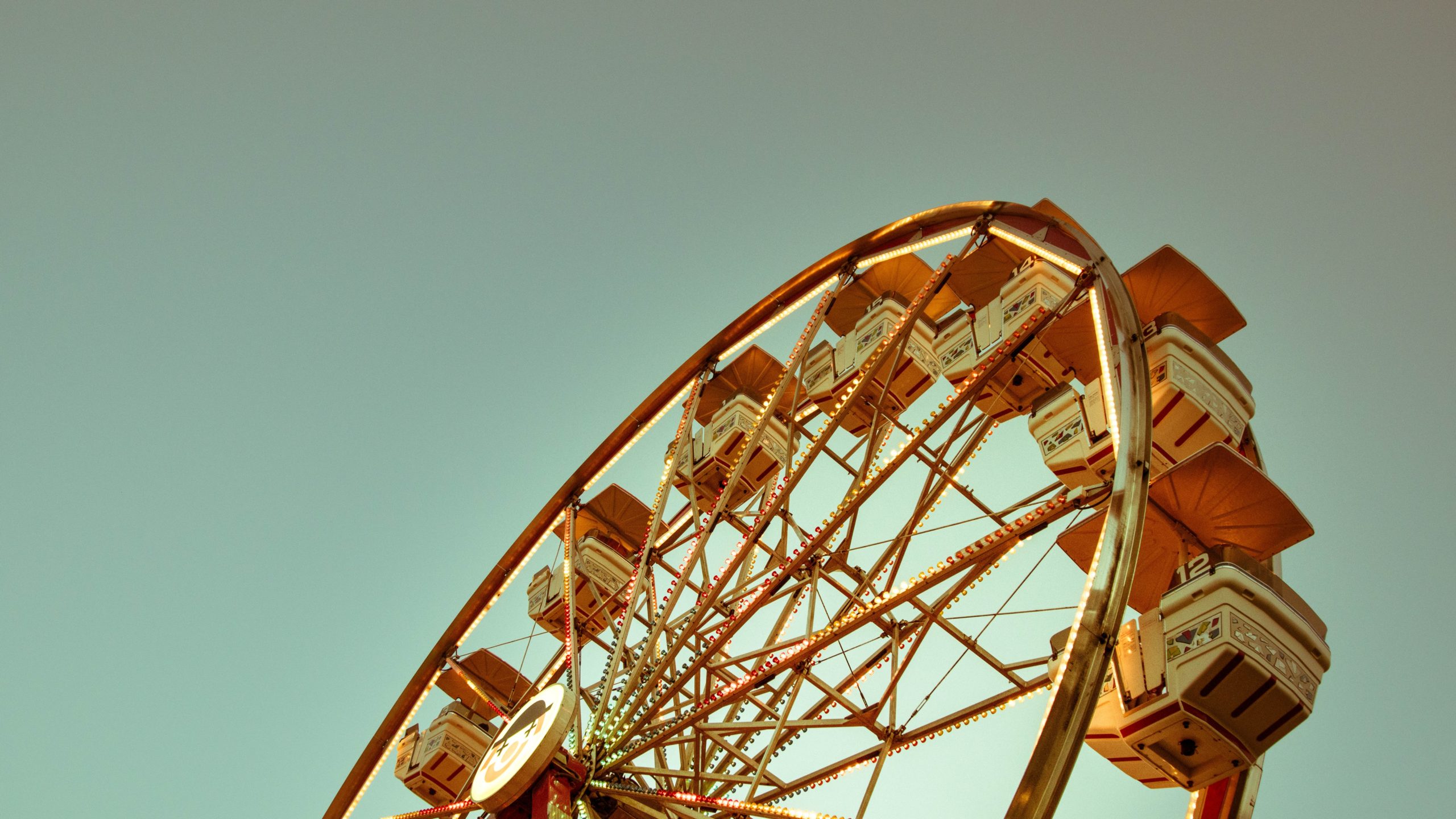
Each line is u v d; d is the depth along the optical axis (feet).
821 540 55.77
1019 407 60.90
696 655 61.46
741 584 71.05
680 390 73.36
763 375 78.38
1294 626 40.47
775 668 51.85
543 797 52.95
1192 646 40.11
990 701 51.98
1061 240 52.19
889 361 67.77
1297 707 39.55
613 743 55.21
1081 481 51.31
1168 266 55.31
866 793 48.29
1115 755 44.14
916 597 54.29
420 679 75.36
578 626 75.87
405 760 78.74
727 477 75.72
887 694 53.98
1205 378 49.57
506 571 75.56
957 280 62.75
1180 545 46.73
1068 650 33.35
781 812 47.75
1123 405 40.47
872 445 57.67
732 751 55.77
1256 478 43.37
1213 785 45.06
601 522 78.54
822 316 66.39
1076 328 52.08
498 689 78.02
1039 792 30.45
